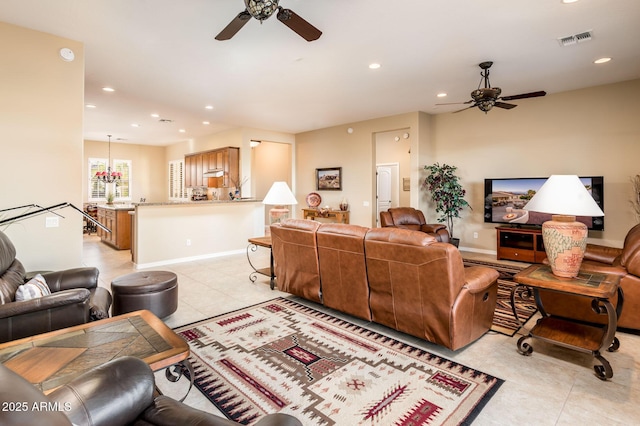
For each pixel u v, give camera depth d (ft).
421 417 5.97
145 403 4.01
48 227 10.68
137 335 6.05
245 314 10.94
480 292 8.45
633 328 9.23
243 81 15.11
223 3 8.81
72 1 8.72
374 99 18.24
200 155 29.14
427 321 8.21
